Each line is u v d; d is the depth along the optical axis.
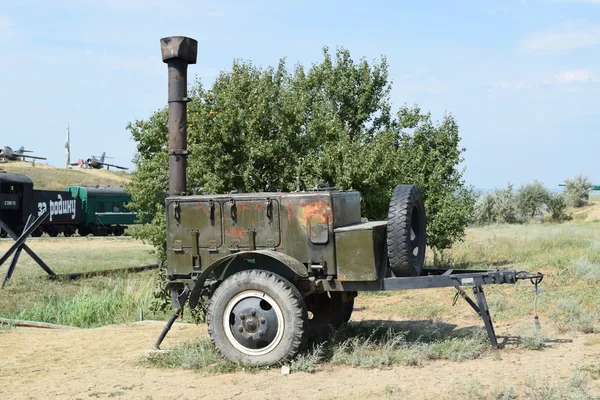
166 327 7.83
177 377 6.52
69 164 97.38
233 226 7.19
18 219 43.09
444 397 5.25
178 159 8.38
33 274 20.30
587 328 8.00
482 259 21.11
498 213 52.72
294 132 14.37
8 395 6.05
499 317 9.38
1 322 11.28
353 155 14.42
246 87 14.18
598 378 5.71
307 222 6.90
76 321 13.32
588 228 33.25
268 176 14.21
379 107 21.16
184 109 8.41
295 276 6.95
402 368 6.47
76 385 6.36
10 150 91.19
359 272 6.79
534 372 6.00
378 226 7.03
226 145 13.55
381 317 10.34
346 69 21.28
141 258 27.42
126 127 16.94
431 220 19.62
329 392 5.63
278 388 5.84
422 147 20.14
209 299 7.43
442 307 10.66
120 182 85.31
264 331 6.55
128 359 7.61
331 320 8.26
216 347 6.75
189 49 8.35
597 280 11.84
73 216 47.00
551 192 54.44
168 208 7.48
